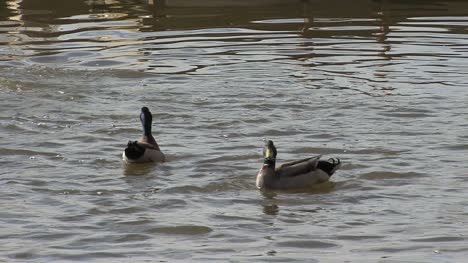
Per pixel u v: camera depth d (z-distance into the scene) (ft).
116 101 70.44
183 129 63.67
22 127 63.98
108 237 45.06
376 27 91.81
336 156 57.67
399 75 75.56
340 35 88.69
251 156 57.82
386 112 66.44
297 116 66.03
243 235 45.29
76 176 54.29
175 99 70.44
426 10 99.86
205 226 46.44
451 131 62.18
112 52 83.92
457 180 53.01
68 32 92.02
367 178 53.72
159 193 51.44
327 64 78.89
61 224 46.73
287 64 79.05
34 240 44.60
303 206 49.52
